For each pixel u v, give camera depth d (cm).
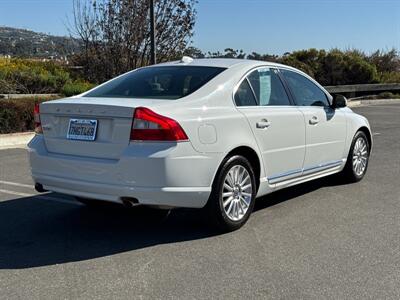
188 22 1930
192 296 397
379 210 634
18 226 573
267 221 586
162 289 409
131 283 421
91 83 1948
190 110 506
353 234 542
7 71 1914
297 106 643
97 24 1941
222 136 523
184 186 490
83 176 505
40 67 2134
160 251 493
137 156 474
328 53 3359
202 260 470
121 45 1905
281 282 422
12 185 777
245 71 587
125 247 505
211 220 532
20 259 474
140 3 1880
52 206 657
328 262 464
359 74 3288
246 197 560
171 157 477
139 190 477
